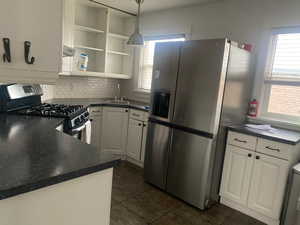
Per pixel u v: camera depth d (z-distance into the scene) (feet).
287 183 6.95
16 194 2.75
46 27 2.56
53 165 3.45
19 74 2.51
